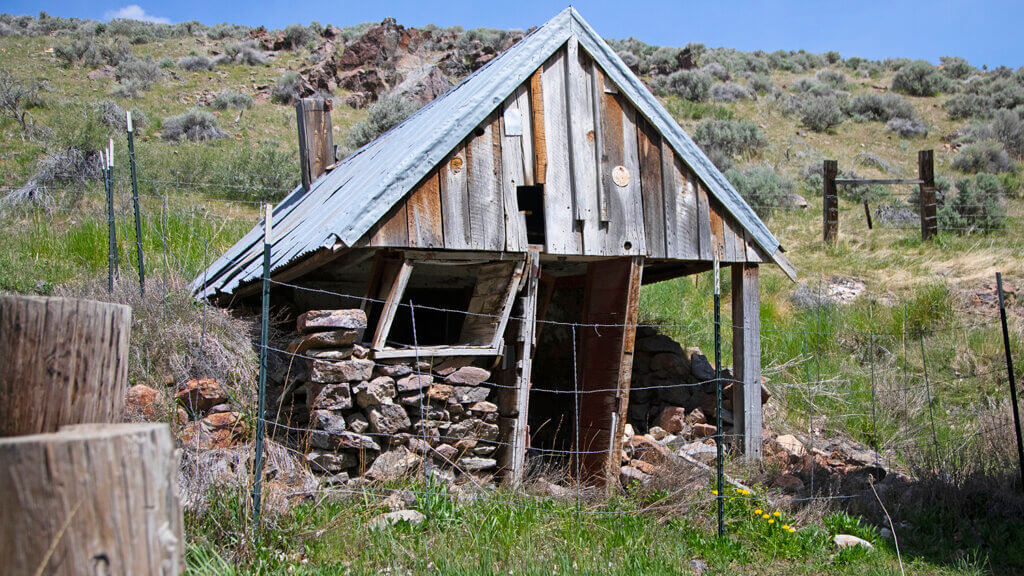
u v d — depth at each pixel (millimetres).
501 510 5742
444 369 6770
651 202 7820
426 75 31969
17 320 1818
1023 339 11430
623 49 44344
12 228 12359
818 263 15633
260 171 18344
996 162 26719
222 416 6191
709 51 46969
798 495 6961
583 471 7723
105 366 1986
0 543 1564
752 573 5211
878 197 21844
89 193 14766
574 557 4961
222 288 8031
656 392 9562
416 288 9352
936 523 6305
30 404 1833
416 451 6477
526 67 7160
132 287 7730
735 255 8328
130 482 1657
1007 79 39312
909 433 9188
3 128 20828
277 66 40250
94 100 27531
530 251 7188
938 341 11703
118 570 1634
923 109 35844
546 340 10297
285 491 5438
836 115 32188
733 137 27516
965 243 16609
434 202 6738
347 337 6242
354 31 45500
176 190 16469
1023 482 6723
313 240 6594
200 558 4242
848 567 5324
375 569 4500
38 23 42719
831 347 11852
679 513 6156
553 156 7344
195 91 33250
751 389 8398
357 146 24688
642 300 13266
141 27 45375
